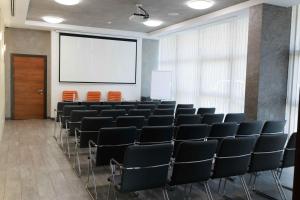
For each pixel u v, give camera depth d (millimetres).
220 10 7434
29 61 10266
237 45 7984
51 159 5340
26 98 10328
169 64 11367
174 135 4426
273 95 6535
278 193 4020
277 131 4957
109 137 3652
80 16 8609
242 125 4652
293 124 6500
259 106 6398
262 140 3518
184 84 10430
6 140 6816
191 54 10047
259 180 4547
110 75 11164
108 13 8141
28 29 10148
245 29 7703
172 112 6508
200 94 9578
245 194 3949
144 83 12062
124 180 2842
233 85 8141
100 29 10477
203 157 3139
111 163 3373
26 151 5859
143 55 12008
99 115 5789
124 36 11258
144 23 9383
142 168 2883
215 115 5738
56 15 8508
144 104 7914
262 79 6387
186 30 9742
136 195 3801
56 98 10375
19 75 10164
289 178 4680
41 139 6984
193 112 6750
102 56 10977
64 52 10367
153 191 3967
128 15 8328
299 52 6406
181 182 3121
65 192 3824
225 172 3354
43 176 4426
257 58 6379
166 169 3029
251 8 6535
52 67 10258
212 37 9008
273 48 6453
